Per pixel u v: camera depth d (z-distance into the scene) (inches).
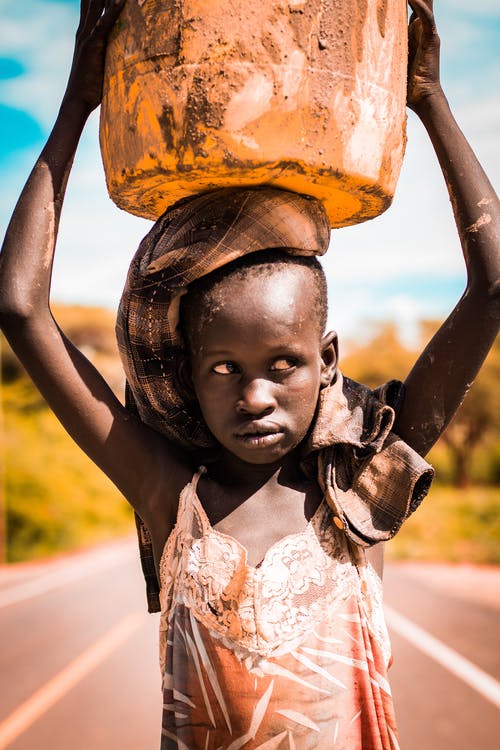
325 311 64.5
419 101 68.8
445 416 66.9
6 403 1284.4
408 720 274.4
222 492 67.0
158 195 64.8
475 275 65.8
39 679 344.8
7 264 65.0
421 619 502.6
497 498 1355.8
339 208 66.5
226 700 61.9
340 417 65.4
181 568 65.5
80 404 67.2
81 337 1737.2
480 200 66.5
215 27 57.8
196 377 63.3
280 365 61.0
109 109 63.8
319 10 58.3
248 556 64.1
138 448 68.9
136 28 61.0
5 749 247.6
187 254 61.4
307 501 66.1
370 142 61.1
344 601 63.6
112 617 526.6
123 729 266.8
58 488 1229.7
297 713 61.1
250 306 60.2
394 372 1626.5
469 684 323.9
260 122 57.8
